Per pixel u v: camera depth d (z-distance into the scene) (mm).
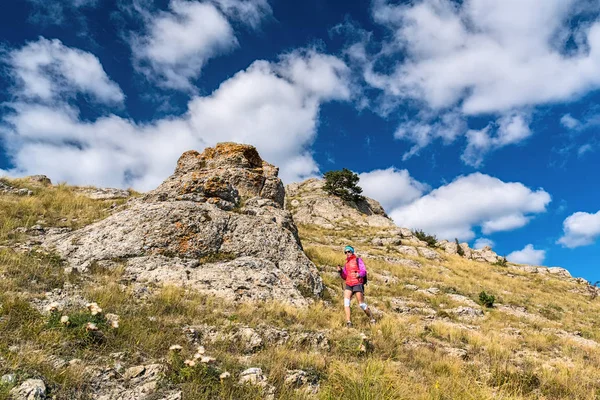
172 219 10836
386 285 16125
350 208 51781
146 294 7383
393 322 8672
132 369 4223
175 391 3932
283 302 8664
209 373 4383
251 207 13625
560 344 9898
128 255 9492
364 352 6262
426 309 12633
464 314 12852
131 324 5406
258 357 5301
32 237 10102
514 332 11000
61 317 4852
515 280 27672
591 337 12516
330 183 56406
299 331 6652
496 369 6391
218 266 9766
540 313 16375
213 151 17234
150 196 13195
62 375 3799
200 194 13188
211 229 11000
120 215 10969
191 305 7086
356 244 31359
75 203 14727
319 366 5352
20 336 4457
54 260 8359
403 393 4617
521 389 5672
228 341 5730
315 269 11852
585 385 6262
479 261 38969
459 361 6641
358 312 9484
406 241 36531
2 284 6133
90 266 8578
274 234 11883
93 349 4551
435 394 4805
